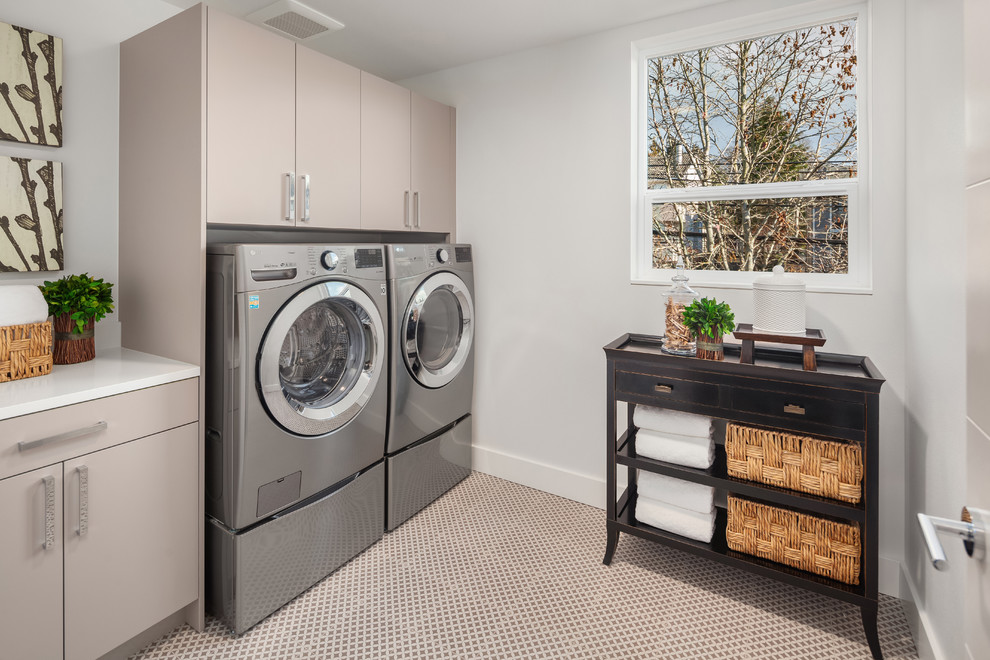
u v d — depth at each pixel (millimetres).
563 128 2711
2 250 1819
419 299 2473
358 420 2203
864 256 2113
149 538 1671
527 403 2939
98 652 1560
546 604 1969
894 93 1950
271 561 1888
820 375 1762
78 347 1831
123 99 2070
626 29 2512
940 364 1548
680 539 2088
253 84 1936
